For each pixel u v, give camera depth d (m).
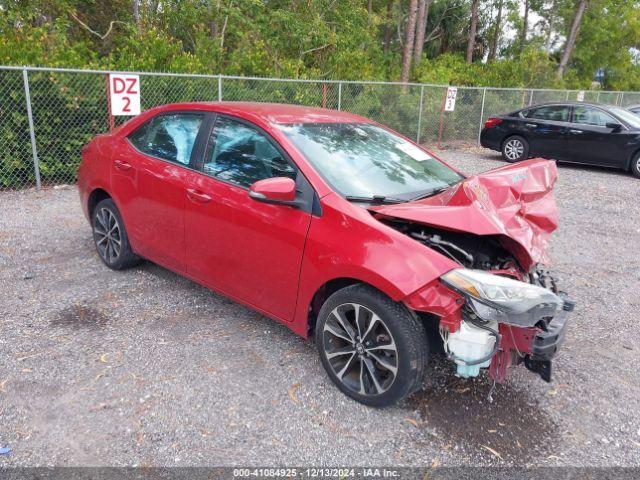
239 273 3.67
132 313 4.15
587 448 2.86
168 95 9.39
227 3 14.09
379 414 3.06
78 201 7.61
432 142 15.09
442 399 3.22
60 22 11.69
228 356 3.59
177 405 3.06
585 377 3.56
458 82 18.98
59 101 8.21
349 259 2.97
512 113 13.12
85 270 4.98
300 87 11.48
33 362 3.42
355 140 3.93
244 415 3.01
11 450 2.67
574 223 7.58
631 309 4.71
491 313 2.66
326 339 3.23
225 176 3.74
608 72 38.22
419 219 2.91
